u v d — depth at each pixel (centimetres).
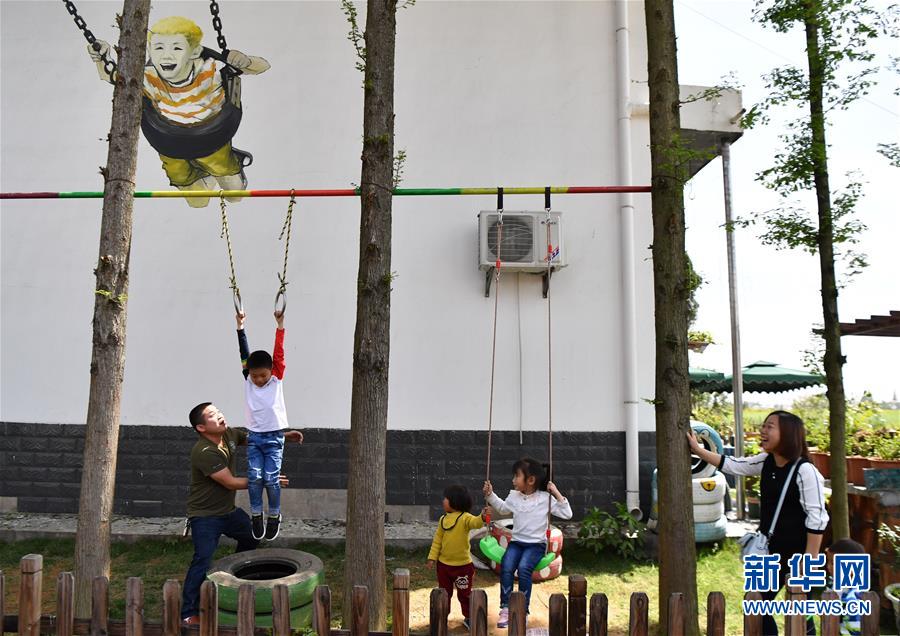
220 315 685
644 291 675
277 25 706
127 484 671
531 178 684
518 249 634
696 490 606
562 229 642
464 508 459
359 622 329
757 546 391
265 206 695
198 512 452
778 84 505
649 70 472
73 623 344
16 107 718
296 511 664
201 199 694
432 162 686
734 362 693
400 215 681
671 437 441
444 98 693
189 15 706
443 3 700
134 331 684
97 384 432
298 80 702
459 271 677
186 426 676
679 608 319
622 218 674
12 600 503
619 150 680
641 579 552
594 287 672
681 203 457
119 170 448
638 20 708
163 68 701
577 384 666
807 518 375
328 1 708
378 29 453
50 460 685
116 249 442
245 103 701
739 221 525
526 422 664
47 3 725
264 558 469
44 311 698
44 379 693
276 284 686
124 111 453
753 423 1468
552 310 671
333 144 697
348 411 674
